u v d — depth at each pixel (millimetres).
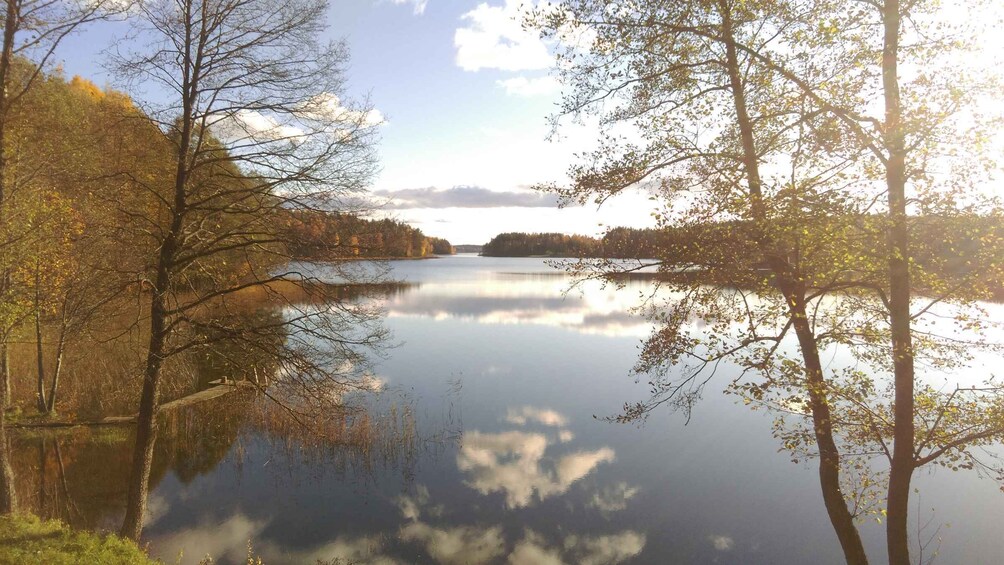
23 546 8266
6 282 11938
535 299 60375
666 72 8180
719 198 7137
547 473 14578
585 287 74438
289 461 15297
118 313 10953
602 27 8016
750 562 10664
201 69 9875
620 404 20609
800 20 7363
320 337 10930
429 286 77062
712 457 15570
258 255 11500
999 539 11016
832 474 7844
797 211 6312
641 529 11859
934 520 11828
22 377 19469
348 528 11883
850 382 7730
